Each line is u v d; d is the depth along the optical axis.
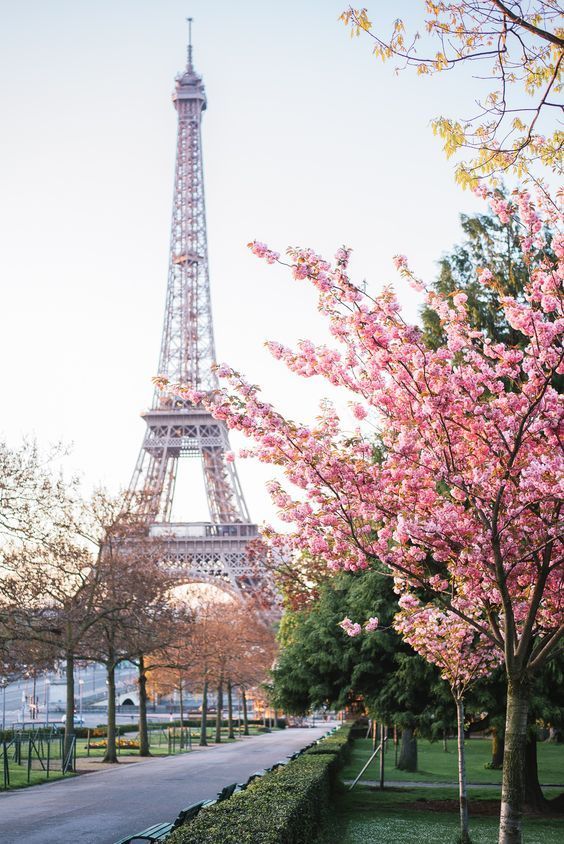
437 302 18.75
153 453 127.94
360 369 18.78
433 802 34.84
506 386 23.56
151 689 115.06
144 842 21.19
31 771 48.81
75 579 54.94
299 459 18.05
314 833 22.66
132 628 54.56
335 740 47.78
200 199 152.88
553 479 16.92
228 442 131.25
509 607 17.27
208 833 14.40
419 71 14.67
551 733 81.44
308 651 38.03
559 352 17.69
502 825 16.20
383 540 18.84
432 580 19.67
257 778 26.00
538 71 14.56
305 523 18.69
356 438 18.83
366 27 14.32
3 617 46.72
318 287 17.55
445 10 14.14
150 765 55.62
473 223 34.38
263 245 17.52
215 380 140.88
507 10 13.43
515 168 15.42
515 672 16.97
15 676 52.91
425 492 18.50
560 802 34.25
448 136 15.20
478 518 18.27
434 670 32.50
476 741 89.56
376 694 35.56
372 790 39.03
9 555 49.38
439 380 17.81
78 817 29.80
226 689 122.69
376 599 35.16
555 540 17.19
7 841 24.38
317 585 50.44
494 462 17.86
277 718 149.50
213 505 125.94
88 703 156.88
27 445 46.53
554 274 17.89
